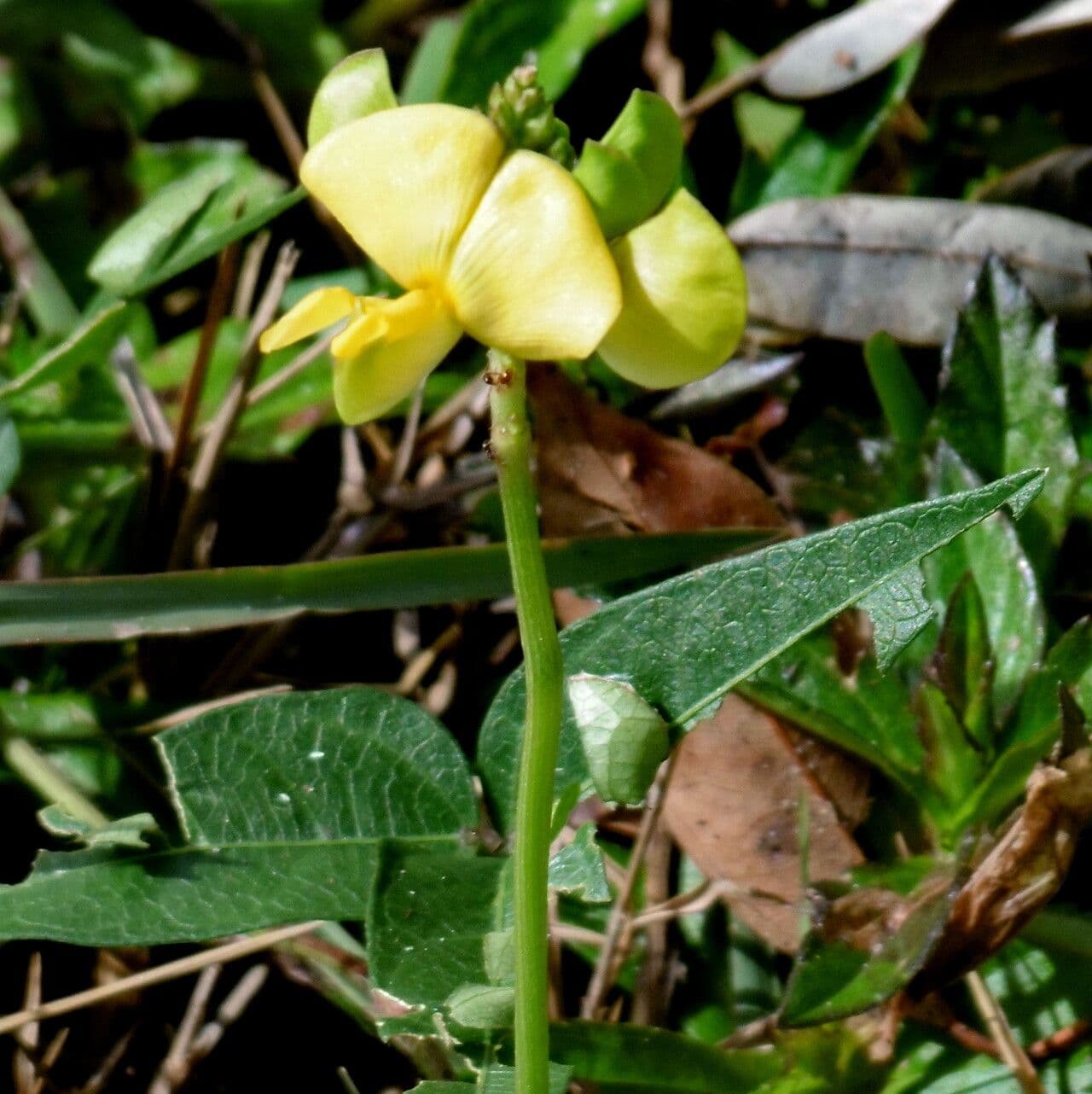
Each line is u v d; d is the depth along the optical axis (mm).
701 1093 354
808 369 409
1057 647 362
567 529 393
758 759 372
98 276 400
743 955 375
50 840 385
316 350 423
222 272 400
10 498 413
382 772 352
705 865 373
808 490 403
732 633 343
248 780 350
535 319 323
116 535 409
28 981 379
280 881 348
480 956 343
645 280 326
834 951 354
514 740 351
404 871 346
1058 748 348
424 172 323
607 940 371
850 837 370
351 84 329
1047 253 402
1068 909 365
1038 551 380
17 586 372
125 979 371
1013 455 382
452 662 402
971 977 359
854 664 372
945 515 337
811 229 408
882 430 406
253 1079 379
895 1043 361
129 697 400
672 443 393
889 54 427
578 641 346
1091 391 401
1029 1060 359
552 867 345
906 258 405
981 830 361
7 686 399
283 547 427
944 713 364
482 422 416
